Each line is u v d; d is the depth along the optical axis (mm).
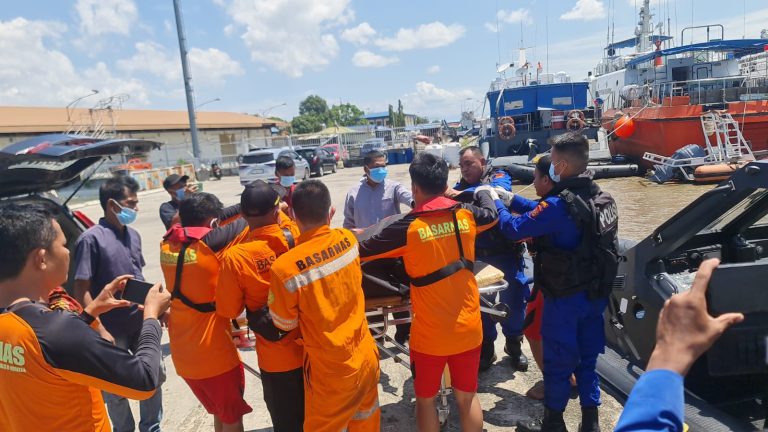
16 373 1528
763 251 3357
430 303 2508
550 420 2844
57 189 4277
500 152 19172
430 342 2529
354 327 2326
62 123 30219
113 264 3084
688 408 2660
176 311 2518
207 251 2473
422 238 2455
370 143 32156
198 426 3529
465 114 42250
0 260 1517
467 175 3676
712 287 2406
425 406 2652
